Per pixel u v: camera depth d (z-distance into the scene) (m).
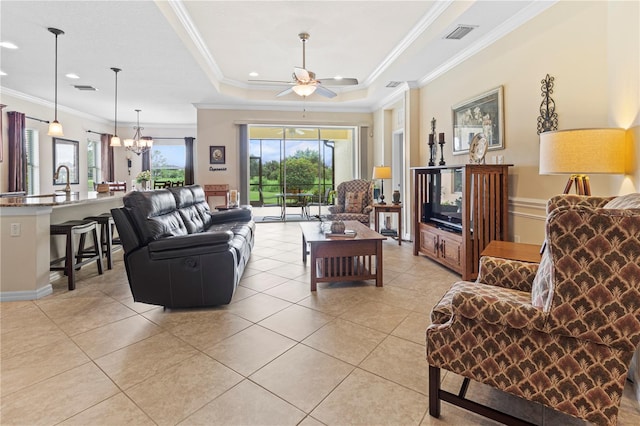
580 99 2.84
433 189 4.54
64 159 7.85
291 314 2.74
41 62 4.79
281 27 4.27
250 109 7.60
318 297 3.13
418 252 4.82
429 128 5.49
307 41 4.70
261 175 8.24
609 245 1.16
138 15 3.46
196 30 4.35
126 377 1.88
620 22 2.32
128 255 2.77
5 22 3.60
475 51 4.20
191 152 10.13
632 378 1.76
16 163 6.25
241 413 1.59
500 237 3.57
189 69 5.09
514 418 1.39
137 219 2.80
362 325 2.53
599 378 1.23
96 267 4.24
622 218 1.14
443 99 5.05
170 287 2.77
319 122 7.83
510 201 3.68
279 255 4.84
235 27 4.27
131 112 8.37
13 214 3.04
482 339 1.42
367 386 1.79
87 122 8.67
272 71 6.11
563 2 2.98
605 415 1.22
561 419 1.55
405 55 4.75
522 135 3.49
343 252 3.39
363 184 6.62
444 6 3.67
